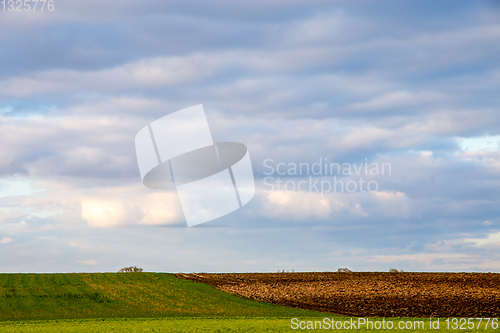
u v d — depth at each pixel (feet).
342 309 152.15
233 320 130.52
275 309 153.69
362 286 197.36
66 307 155.33
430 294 176.04
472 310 146.72
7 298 164.35
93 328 115.85
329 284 203.41
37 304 158.10
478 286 193.98
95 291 180.55
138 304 161.58
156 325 120.78
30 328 116.57
